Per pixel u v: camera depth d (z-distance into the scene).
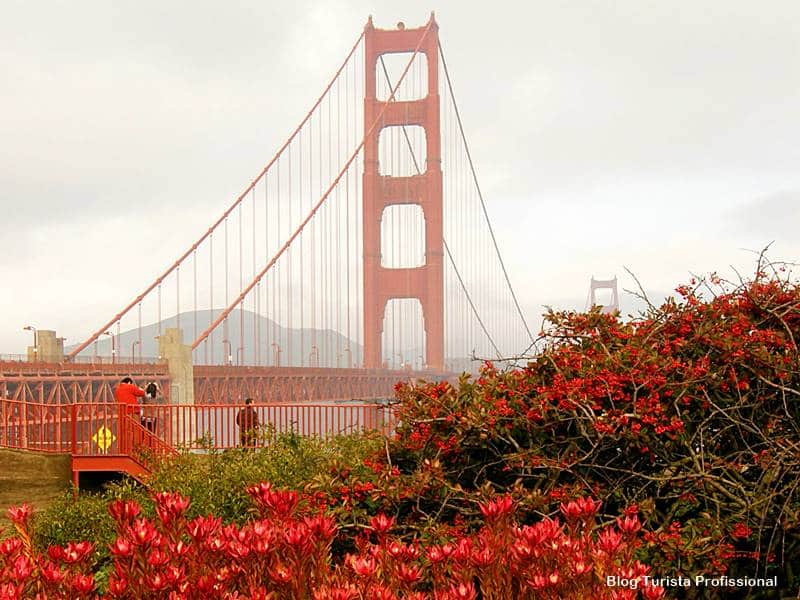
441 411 8.09
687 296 8.22
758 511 7.14
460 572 4.05
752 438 7.80
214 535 4.23
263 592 3.64
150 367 56.88
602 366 7.68
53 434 16.11
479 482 8.13
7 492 14.83
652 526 7.62
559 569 3.88
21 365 49.09
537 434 7.84
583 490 7.54
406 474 8.45
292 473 11.85
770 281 8.16
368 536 7.36
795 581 7.41
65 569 4.28
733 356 7.58
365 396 77.38
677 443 7.48
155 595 3.74
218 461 12.25
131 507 4.24
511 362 8.53
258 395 67.19
